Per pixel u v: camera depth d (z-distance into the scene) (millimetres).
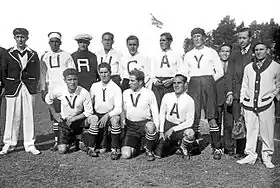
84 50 6934
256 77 5402
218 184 4812
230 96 5883
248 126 5590
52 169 5410
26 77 6180
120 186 4730
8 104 6141
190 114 5984
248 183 4844
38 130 8648
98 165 5648
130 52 7125
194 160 5945
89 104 6238
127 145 6070
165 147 6125
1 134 7914
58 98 6363
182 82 5938
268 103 5367
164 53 7012
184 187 4707
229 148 6199
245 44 5820
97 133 6090
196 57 6168
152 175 5180
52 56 6668
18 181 4883
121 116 6539
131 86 6102
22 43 6090
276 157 5969
